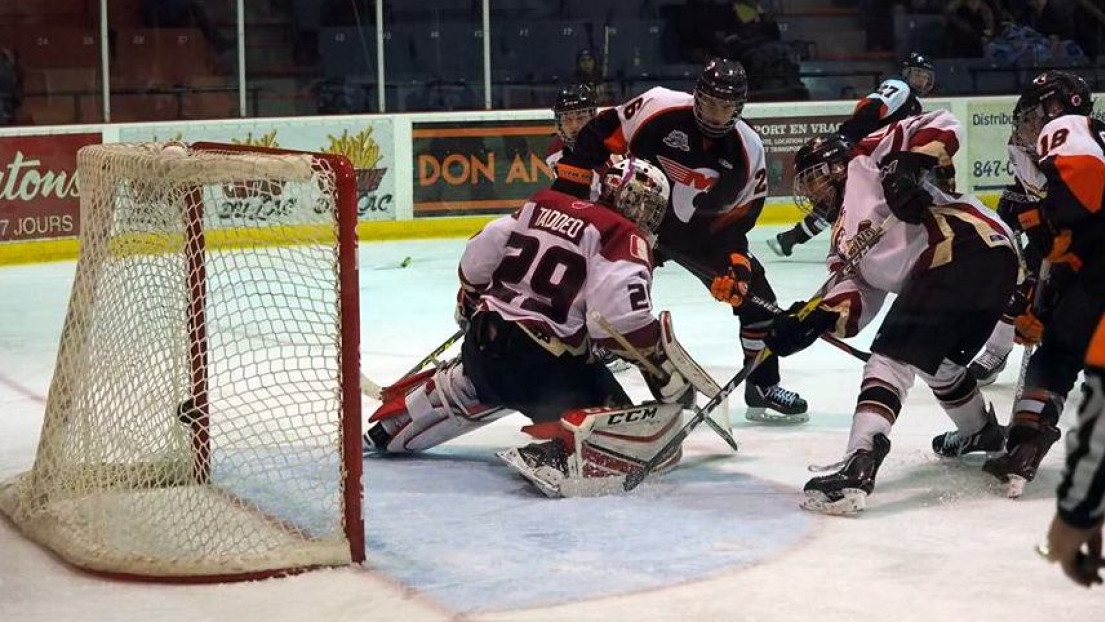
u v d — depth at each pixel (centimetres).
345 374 579
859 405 668
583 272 691
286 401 880
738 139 858
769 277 1570
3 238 1725
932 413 875
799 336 702
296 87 1981
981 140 2073
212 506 639
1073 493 294
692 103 853
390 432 777
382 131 1925
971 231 680
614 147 872
